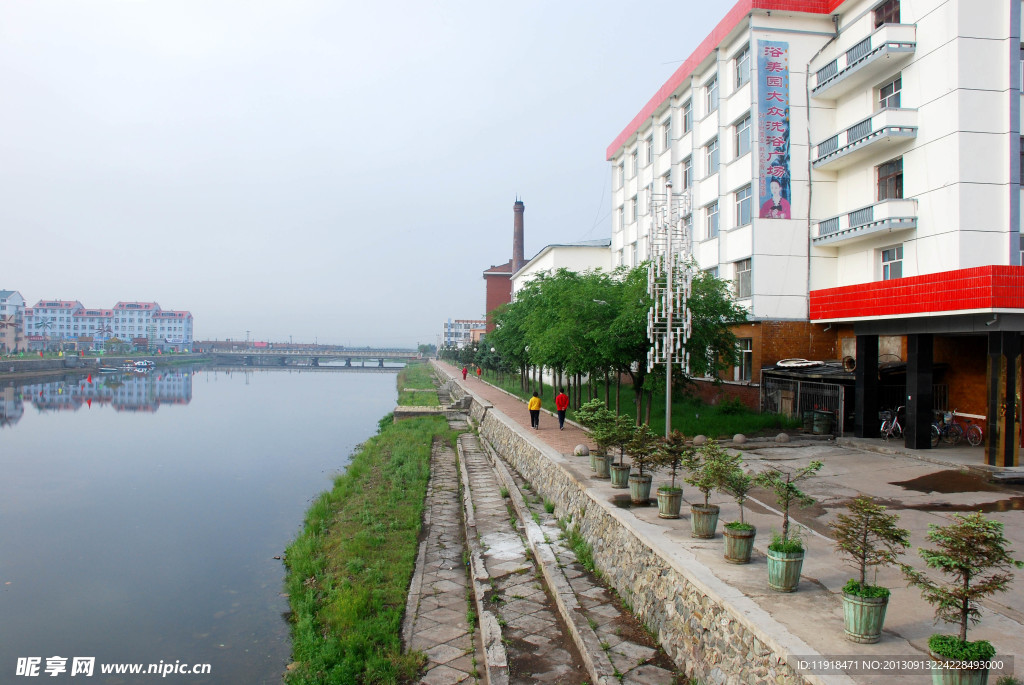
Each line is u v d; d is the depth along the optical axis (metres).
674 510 9.98
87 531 17.33
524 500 15.95
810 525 10.05
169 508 19.78
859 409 18.19
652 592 8.29
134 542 16.30
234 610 11.93
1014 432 13.74
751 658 5.83
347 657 8.77
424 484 19.80
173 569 14.23
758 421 20.25
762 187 22.72
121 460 28.27
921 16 18.09
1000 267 12.91
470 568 12.08
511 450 22.31
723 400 23.52
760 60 22.72
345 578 11.78
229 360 144.25
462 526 15.32
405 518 15.65
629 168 37.94
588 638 7.99
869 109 20.59
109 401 57.16
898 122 18.17
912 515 10.66
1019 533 9.56
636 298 17.67
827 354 22.91
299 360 153.75
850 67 19.98
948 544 4.84
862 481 13.29
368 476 20.91
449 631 9.55
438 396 51.97
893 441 17.38
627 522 9.70
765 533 9.41
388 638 9.25
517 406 32.25
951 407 18.00
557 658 7.87
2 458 28.84
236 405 54.91
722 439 18.50
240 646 10.45
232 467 26.50
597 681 6.98
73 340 145.12
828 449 17.11
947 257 17.08
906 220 18.19
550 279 25.36
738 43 24.17
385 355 137.62
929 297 14.49
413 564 12.68
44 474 25.22
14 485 23.19
